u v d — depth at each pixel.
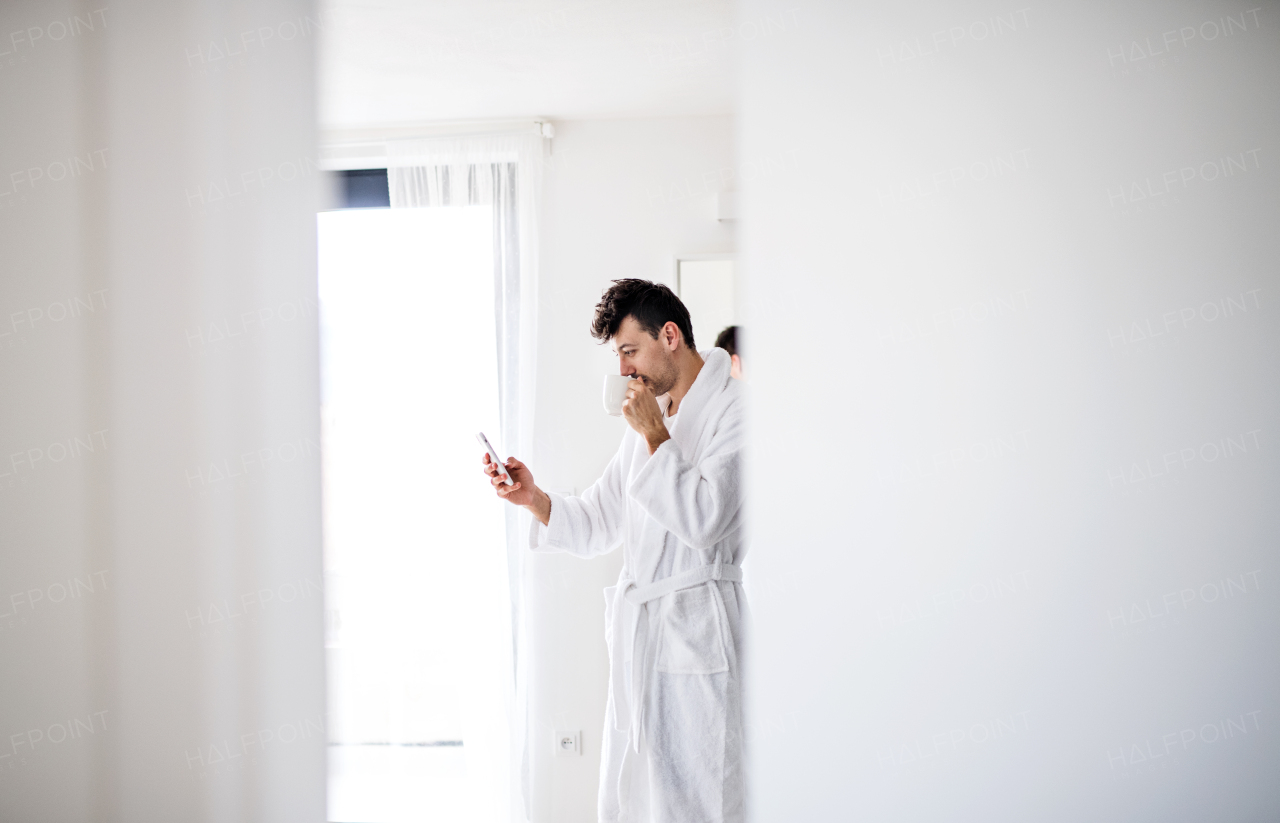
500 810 2.34
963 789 1.02
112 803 1.10
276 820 1.08
